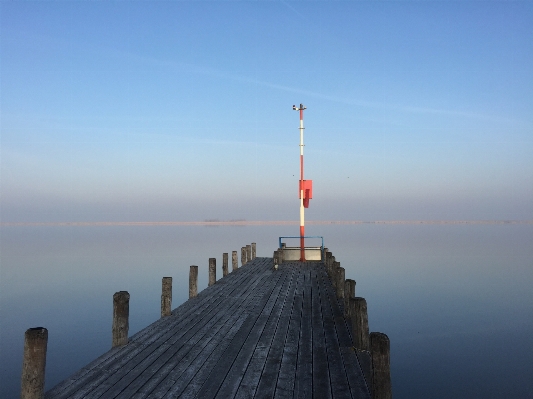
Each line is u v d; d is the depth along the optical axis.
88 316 16.42
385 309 17.84
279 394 5.34
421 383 9.97
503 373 10.53
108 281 24.73
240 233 103.00
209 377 5.90
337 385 5.66
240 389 5.49
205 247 52.25
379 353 5.04
